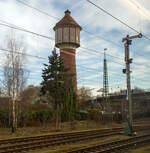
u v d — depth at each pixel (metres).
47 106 40.94
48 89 32.84
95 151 12.29
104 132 22.14
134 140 16.69
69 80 37.62
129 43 20.03
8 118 30.12
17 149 12.30
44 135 19.53
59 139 16.72
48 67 33.69
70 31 47.78
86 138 17.36
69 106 37.50
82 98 58.94
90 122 36.91
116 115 43.06
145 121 44.62
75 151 11.63
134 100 59.88
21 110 31.02
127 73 20.11
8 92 25.25
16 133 22.80
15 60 25.34
